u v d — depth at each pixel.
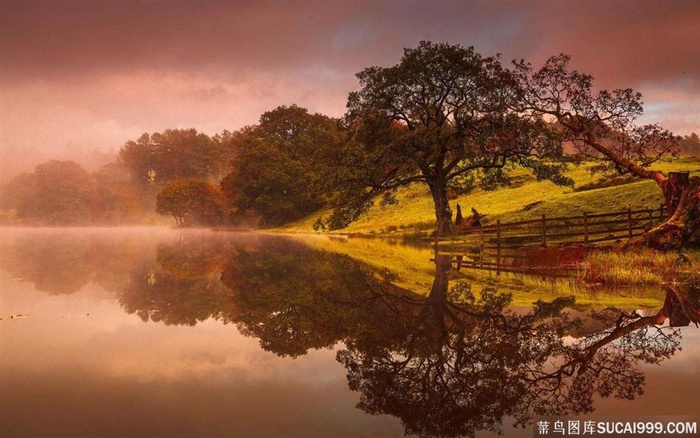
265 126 97.69
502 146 35.78
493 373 5.98
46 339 7.42
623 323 9.02
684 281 14.85
